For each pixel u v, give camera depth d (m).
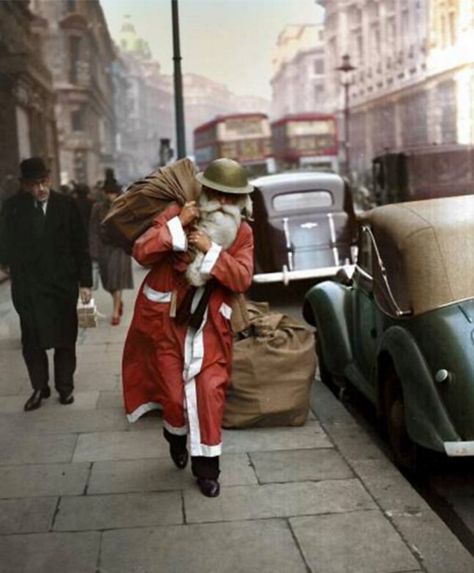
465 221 4.36
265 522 3.71
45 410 5.56
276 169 34.38
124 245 4.54
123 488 4.15
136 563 3.35
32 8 44.03
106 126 77.69
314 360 5.19
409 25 48.47
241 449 4.72
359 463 4.45
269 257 11.41
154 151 102.19
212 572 3.26
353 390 6.27
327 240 11.45
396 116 52.38
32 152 29.78
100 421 5.29
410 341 4.30
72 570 3.29
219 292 4.03
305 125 34.69
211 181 3.91
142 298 4.12
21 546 3.52
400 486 4.12
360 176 42.09
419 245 4.32
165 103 109.12
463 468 4.79
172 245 3.84
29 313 5.45
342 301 5.94
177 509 3.88
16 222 5.37
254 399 5.03
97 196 15.34
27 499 4.03
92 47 62.56
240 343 5.13
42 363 5.63
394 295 4.62
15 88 24.73
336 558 3.36
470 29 37.56
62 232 5.43
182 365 4.06
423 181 19.42
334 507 3.87
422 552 3.41
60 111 59.12
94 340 8.05
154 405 4.30
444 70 40.94
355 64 65.75
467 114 38.06
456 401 3.89
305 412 5.14
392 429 4.69
